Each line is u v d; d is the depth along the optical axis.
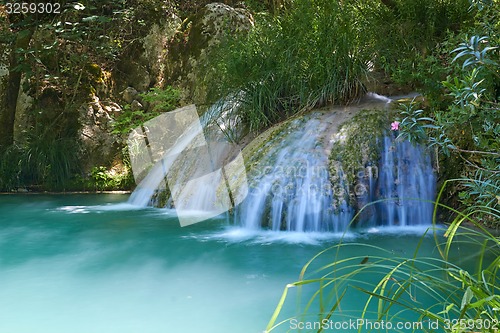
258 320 2.53
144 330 2.42
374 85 6.14
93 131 8.78
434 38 6.02
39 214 5.92
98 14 10.37
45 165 8.27
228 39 7.29
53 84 9.12
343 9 6.37
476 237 4.27
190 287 3.11
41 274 3.42
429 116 5.09
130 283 3.20
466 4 5.89
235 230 4.94
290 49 6.55
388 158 5.17
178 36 9.54
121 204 6.75
